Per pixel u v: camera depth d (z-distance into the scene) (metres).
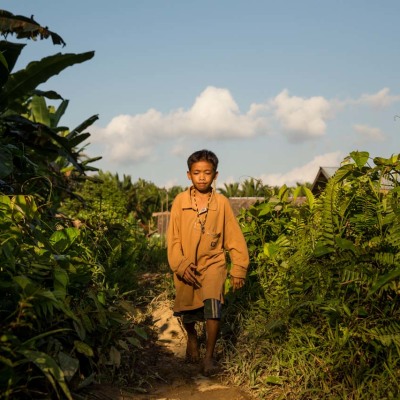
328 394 2.96
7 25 6.66
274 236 4.85
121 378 3.36
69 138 8.04
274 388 3.26
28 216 3.12
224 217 4.00
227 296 4.59
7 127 6.84
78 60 6.59
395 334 2.88
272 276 4.45
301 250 3.95
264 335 3.68
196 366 3.89
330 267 3.41
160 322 4.78
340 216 3.61
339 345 3.03
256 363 3.46
